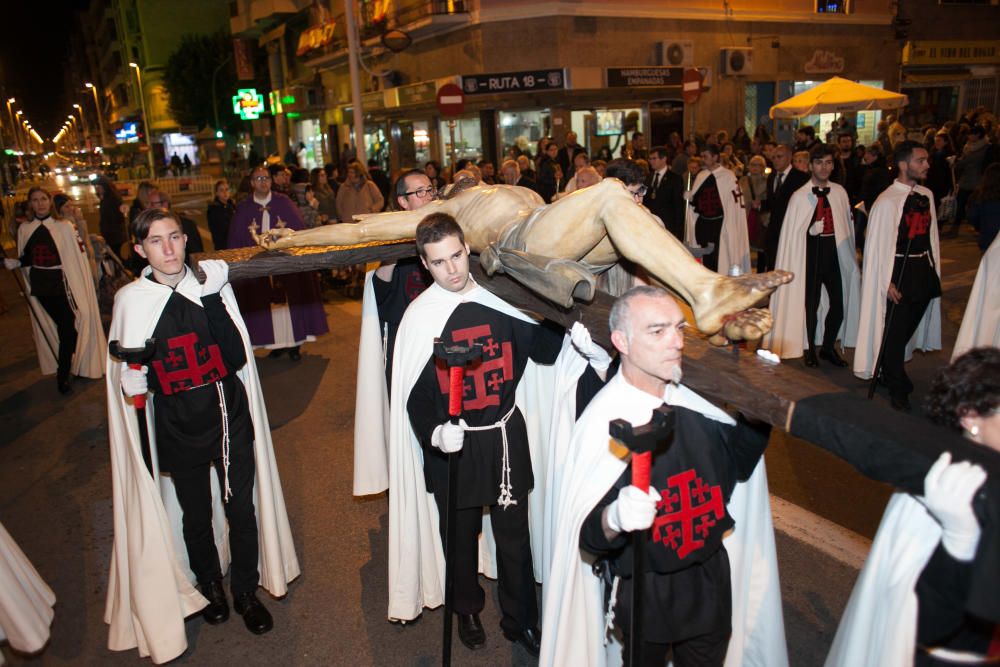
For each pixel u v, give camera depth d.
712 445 2.41
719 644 2.41
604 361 2.68
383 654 3.39
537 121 18.39
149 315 3.24
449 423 2.73
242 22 31.55
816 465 4.89
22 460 5.89
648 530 2.29
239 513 3.53
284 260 3.40
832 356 6.84
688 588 2.35
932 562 1.84
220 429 3.42
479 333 3.09
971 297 4.85
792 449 5.14
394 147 22.66
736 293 2.17
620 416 2.31
